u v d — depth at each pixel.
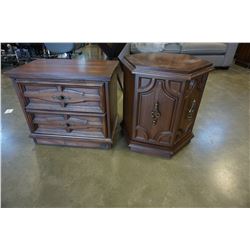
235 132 1.83
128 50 2.32
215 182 1.30
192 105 1.36
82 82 1.24
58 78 1.23
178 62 1.28
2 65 3.40
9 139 1.66
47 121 1.46
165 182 1.29
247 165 1.45
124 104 1.61
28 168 1.38
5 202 1.14
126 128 1.64
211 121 1.99
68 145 1.59
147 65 1.19
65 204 1.14
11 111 2.08
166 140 1.42
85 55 3.21
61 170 1.37
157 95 1.24
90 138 1.49
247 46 3.67
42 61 1.53
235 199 1.19
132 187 1.25
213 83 2.98
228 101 2.42
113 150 1.56
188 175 1.35
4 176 1.31
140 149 1.51
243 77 3.25
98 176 1.33
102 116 1.37
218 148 1.62
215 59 3.46
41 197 1.18
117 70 1.52
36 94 1.33
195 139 1.72
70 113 1.39
